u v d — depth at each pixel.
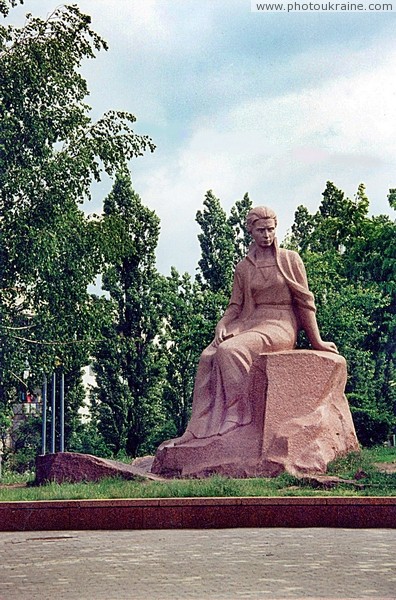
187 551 14.16
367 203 43.81
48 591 11.17
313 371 22.92
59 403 51.47
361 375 40.03
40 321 32.22
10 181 31.22
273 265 24.12
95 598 10.70
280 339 23.47
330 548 14.32
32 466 54.31
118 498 17.86
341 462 22.05
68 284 32.19
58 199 31.48
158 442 50.47
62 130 32.22
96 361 48.94
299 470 21.73
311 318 24.05
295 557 13.47
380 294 40.09
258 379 22.92
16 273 31.88
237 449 22.36
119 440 48.75
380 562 12.99
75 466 22.12
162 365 48.91
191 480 20.67
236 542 15.11
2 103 31.66
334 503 17.16
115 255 33.09
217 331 24.09
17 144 31.59
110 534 16.50
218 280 51.50
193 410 23.55
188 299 46.88
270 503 17.25
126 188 48.81
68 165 31.69
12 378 33.53
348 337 38.88
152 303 48.91
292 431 22.16
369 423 39.28
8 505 17.34
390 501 17.06
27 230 31.14
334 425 22.72
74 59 32.28
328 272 40.22
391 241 40.50
